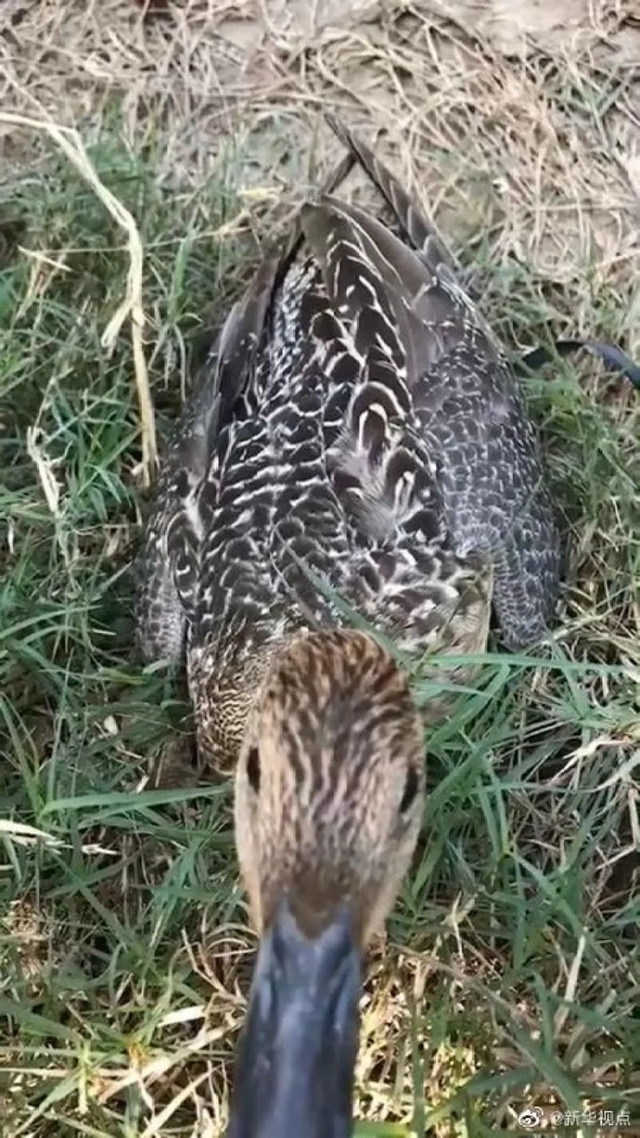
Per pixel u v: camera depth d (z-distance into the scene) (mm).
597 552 378
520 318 411
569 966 305
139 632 357
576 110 444
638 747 337
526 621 352
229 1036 304
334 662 240
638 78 449
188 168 438
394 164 442
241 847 250
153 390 401
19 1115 293
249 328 373
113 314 393
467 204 431
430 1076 296
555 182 436
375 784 227
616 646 362
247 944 313
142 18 452
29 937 311
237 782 256
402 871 242
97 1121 293
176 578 350
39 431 369
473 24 454
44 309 395
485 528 346
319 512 337
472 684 325
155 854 331
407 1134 276
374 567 331
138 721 342
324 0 459
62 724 346
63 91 445
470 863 323
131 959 306
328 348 358
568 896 305
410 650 324
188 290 410
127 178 417
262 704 243
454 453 351
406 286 367
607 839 335
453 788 308
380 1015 303
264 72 451
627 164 438
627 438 394
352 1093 212
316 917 217
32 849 319
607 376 408
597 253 429
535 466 365
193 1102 302
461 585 333
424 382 358
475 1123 280
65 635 353
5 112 421
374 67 452
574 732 346
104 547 374
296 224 389
